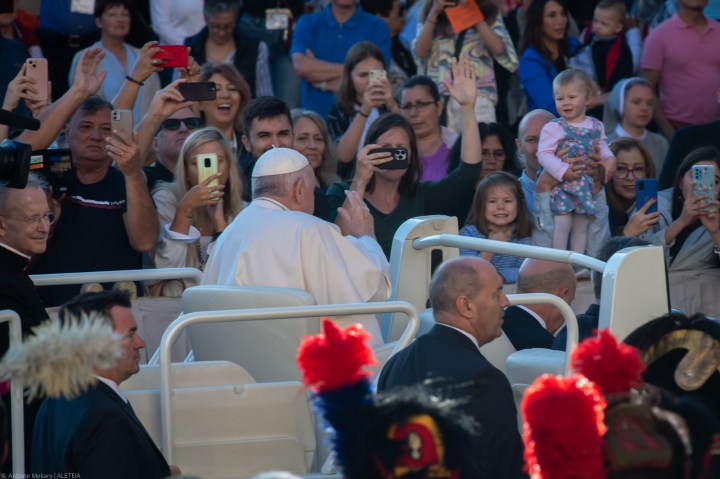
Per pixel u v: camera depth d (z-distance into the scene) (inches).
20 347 416.5
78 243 941.8
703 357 461.4
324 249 789.2
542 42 1284.4
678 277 1065.5
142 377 707.4
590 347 378.0
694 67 1337.4
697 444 388.8
